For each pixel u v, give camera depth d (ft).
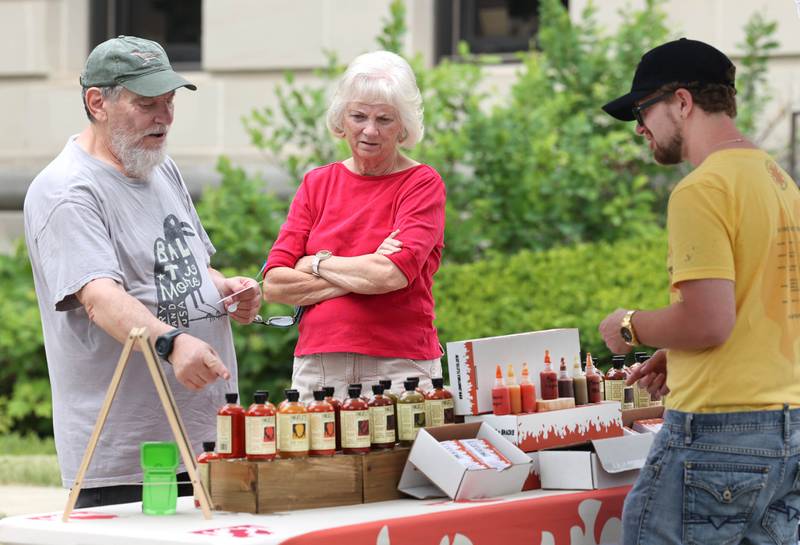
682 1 74.59
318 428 26.48
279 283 32.01
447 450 27.09
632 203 69.97
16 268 77.51
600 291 63.26
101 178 28.76
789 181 25.23
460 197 69.97
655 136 25.61
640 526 24.70
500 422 28.91
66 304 27.45
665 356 28.50
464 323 64.03
